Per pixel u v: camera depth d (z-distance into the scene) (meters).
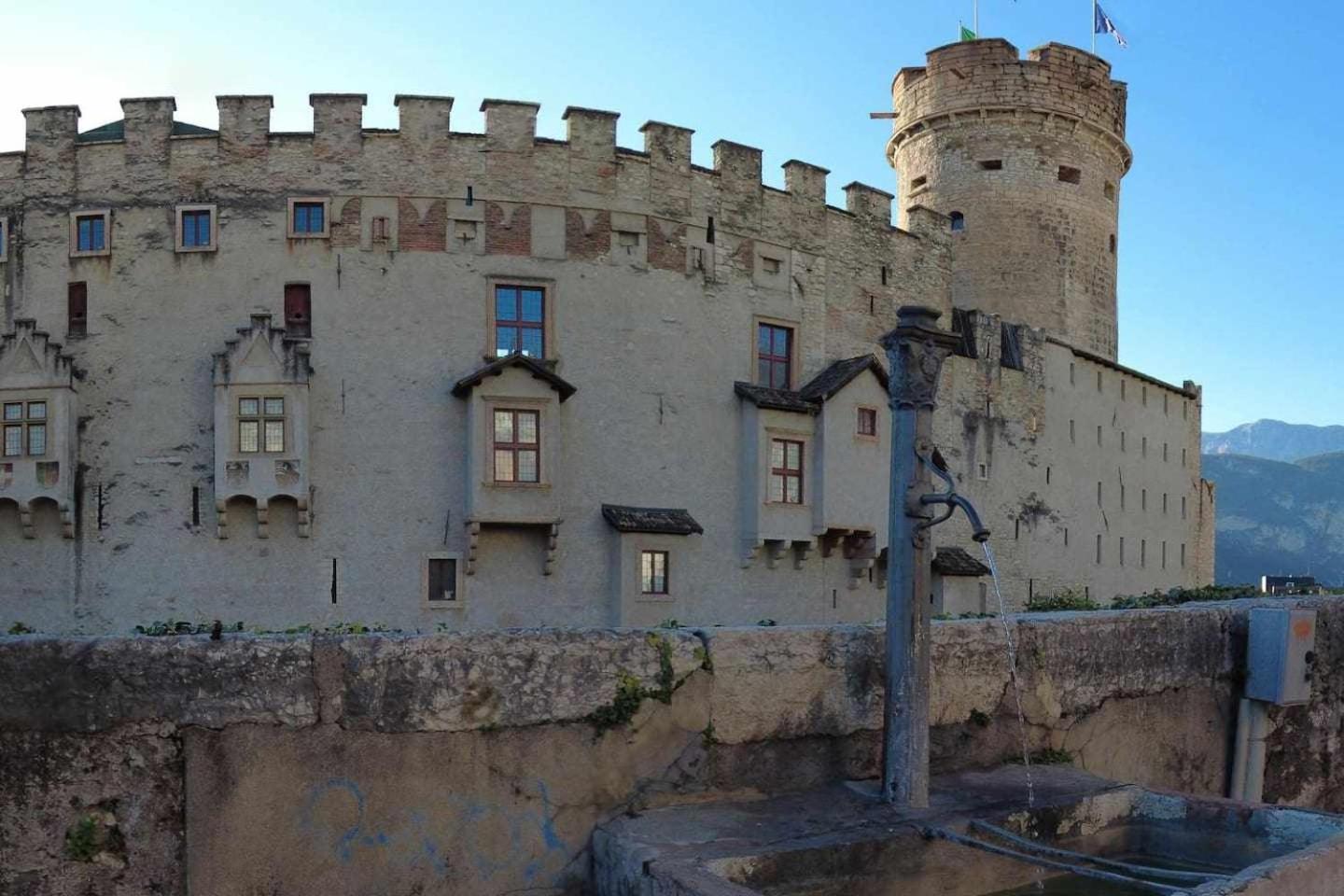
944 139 55.41
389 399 32.25
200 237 32.44
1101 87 55.81
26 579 31.84
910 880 8.38
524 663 8.45
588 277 34.28
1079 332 54.69
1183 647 12.66
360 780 7.91
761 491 35.94
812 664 9.73
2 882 7.21
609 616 33.56
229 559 31.36
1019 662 11.01
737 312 36.88
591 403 34.00
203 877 7.54
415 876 7.97
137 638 7.72
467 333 32.94
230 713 7.69
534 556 32.91
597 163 34.62
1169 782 12.38
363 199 32.72
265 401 31.20
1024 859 8.09
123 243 32.47
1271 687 12.93
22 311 32.72
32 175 32.94
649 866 7.49
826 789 9.59
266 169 32.59
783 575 36.81
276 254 32.34
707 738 9.13
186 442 31.84
